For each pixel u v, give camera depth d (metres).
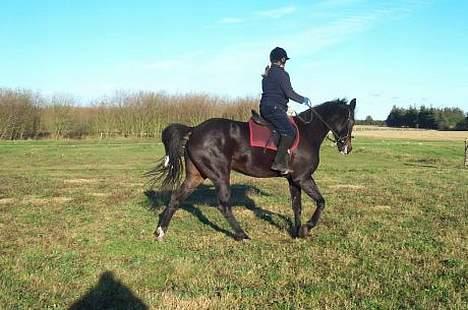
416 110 110.94
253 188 17.25
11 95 54.38
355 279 7.12
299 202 9.82
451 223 11.08
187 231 10.12
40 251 8.52
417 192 16.11
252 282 6.99
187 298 6.28
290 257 8.23
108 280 7.01
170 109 60.03
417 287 6.80
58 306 6.05
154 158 33.16
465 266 7.86
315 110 9.77
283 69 9.31
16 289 6.61
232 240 9.41
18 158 32.56
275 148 9.15
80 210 12.50
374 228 10.49
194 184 9.55
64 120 57.06
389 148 43.69
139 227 10.46
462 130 101.12
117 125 58.75
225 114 62.72
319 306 6.10
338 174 22.78
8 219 11.31
